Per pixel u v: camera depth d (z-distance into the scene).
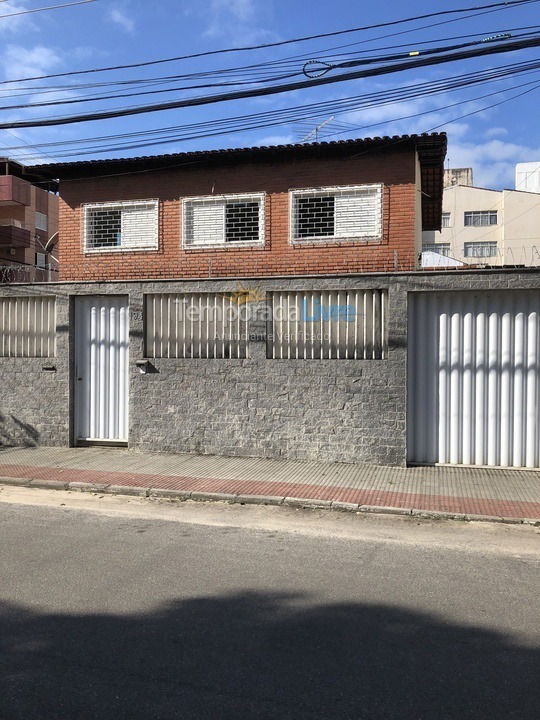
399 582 5.47
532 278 9.76
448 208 50.16
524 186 51.50
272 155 11.98
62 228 13.22
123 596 5.07
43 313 12.56
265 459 10.97
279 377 10.97
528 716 3.37
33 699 3.50
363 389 10.53
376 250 11.50
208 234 12.45
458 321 10.28
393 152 11.51
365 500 8.36
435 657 4.05
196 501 8.66
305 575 5.63
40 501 8.62
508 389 10.08
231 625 4.52
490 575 5.68
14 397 12.59
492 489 8.95
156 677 3.76
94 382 12.27
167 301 11.72
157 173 12.68
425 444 10.45
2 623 4.53
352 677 3.78
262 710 3.41
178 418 11.52
